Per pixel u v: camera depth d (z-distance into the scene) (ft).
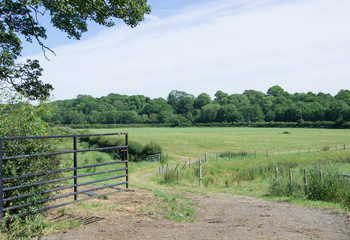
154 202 29.19
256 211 27.48
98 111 626.23
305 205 30.55
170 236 18.28
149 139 269.85
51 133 25.61
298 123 445.37
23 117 23.57
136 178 76.54
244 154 142.51
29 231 17.60
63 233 18.49
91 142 154.92
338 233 19.44
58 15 42.88
